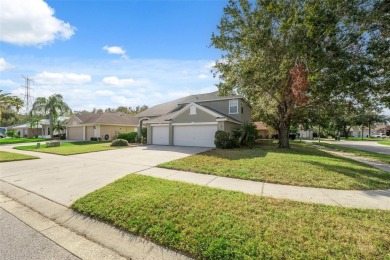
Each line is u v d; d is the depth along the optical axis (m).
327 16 8.81
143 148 16.78
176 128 19.14
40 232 3.91
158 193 5.23
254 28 13.20
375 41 9.73
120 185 6.06
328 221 3.84
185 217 3.99
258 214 4.09
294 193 5.54
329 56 9.77
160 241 3.45
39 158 12.23
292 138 42.66
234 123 19.09
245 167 8.40
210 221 3.82
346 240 3.24
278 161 9.72
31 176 7.89
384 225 3.73
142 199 4.84
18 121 49.03
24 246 3.42
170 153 13.34
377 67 10.16
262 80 13.84
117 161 10.75
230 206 4.45
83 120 31.20
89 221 4.27
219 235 3.40
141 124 25.92
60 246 3.45
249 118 24.77
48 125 38.69
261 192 5.58
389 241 3.21
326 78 11.00
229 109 20.23
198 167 8.55
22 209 5.04
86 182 6.84
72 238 3.72
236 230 3.51
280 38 13.31
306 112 19.55
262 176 7.08
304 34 10.10
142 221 3.97
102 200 4.99
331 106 15.13
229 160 10.04
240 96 19.31
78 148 17.14
